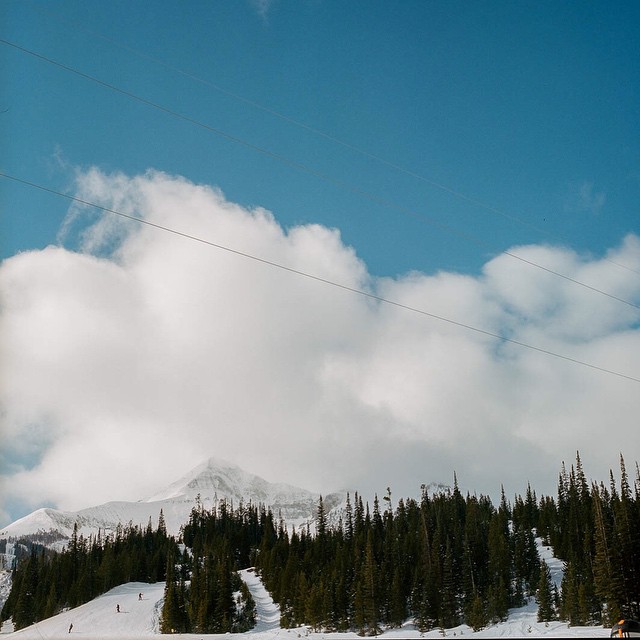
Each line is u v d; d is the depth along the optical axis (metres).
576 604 113.94
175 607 152.00
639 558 113.94
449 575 127.88
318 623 135.38
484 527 170.50
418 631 124.81
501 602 124.38
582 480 174.62
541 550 168.38
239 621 151.12
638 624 60.88
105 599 186.50
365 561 142.25
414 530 175.75
